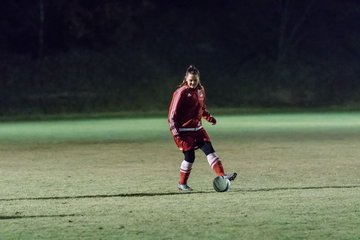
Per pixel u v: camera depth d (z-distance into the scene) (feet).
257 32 474.90
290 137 202.39
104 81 422.82
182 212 76.33
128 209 78.95
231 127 257.96
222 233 64.39
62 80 417.49
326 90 439.63
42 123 313.32
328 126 259.80
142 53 449.06
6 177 113.39
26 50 435.53
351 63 464.65
